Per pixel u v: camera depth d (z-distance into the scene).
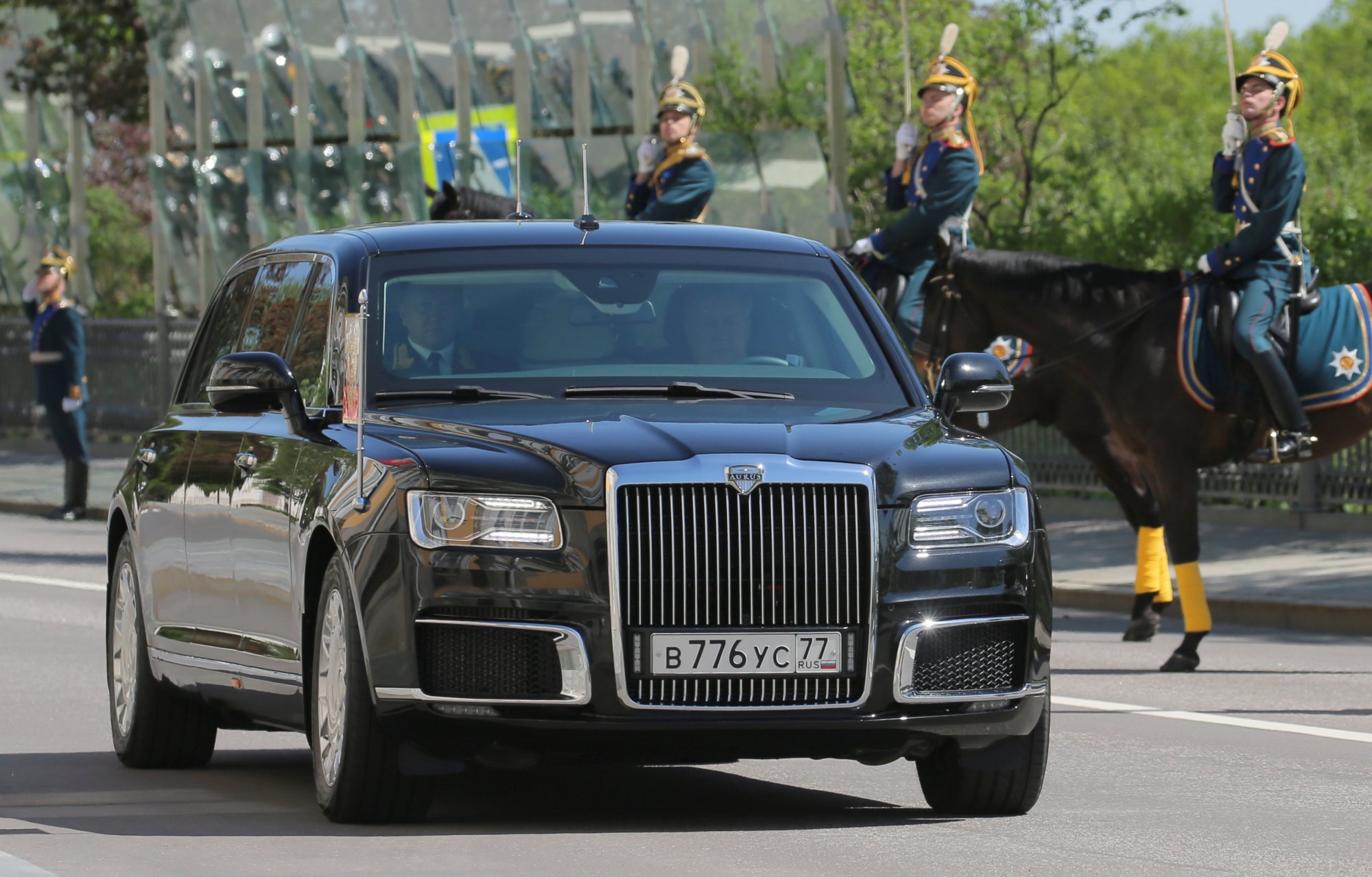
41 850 22.55
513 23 89.62
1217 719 34.91
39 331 81.12
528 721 22.19
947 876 21.11
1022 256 44.72
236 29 96.75
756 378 25.69
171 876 20.89
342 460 24.05
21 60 113.31
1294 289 43.47
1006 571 23.19
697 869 21.23
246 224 97.56
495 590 22.27
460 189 55.31
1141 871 21.67
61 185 117.44
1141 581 47.31
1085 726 34.03
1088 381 44.53
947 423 25.02
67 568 62.09
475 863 21.48
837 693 22.53
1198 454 43.53
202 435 28.61
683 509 22.28
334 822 23.83
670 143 54.81
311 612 24.39
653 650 22.20
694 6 84.25
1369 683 39.88
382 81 93.75
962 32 90.62
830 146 82.62
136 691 29.23
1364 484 62.25
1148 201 70.31
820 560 22.45
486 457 22.75
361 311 24.84
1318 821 25.14
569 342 25.81
